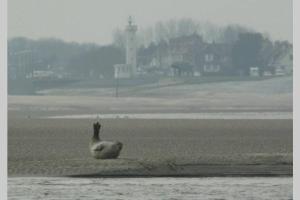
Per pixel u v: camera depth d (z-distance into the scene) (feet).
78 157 121.60
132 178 97.55
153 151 153.48
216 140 209.97
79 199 84.28
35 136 227.20
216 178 98.78
